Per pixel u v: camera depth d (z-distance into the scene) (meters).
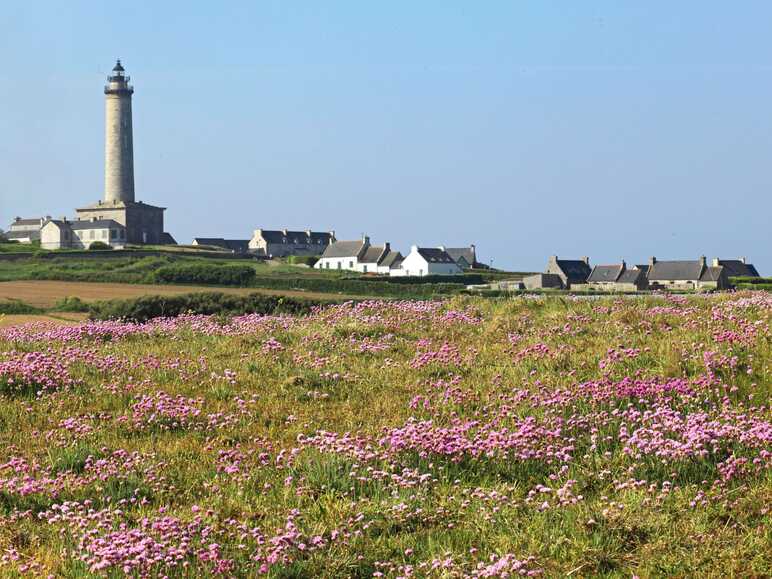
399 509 11.51
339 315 29.41
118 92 172.25
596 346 20.69
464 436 14.52
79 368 20.30
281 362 21.33
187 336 26.38
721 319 22.03
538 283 139.25
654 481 12.27
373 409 16.95
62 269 117.19
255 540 10.84
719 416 14.53
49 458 14.00
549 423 14.84
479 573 9.66
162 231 181.75
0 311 54.19
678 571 9.88
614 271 144.88
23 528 11.30
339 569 10.17
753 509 11.14
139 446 14.96
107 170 175.25
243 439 15.38
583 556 10.23
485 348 21.80
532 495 12.13
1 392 18.30
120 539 10.38
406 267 166.00
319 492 12.49
